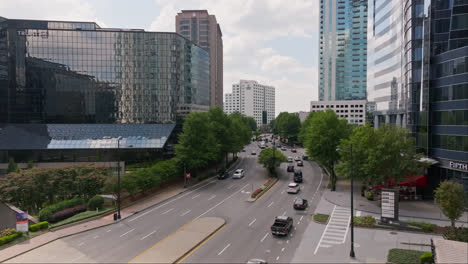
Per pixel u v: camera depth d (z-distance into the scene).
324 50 191.62
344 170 45.03
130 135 80.38
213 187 56.03
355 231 33.09
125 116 84.88
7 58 81.25
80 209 40.28
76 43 83.12
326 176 66.12
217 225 34.78
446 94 43.00
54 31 82.50
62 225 34.47
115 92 84.31
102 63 83.88
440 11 45.53
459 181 40.97
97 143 77.25
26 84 81.88
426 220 36.28
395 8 64.62
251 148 130.12
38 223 34.09
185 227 34.28
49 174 44.81
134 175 46.34
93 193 45.34
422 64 47.34
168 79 86.12
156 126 83.56
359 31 185.25
